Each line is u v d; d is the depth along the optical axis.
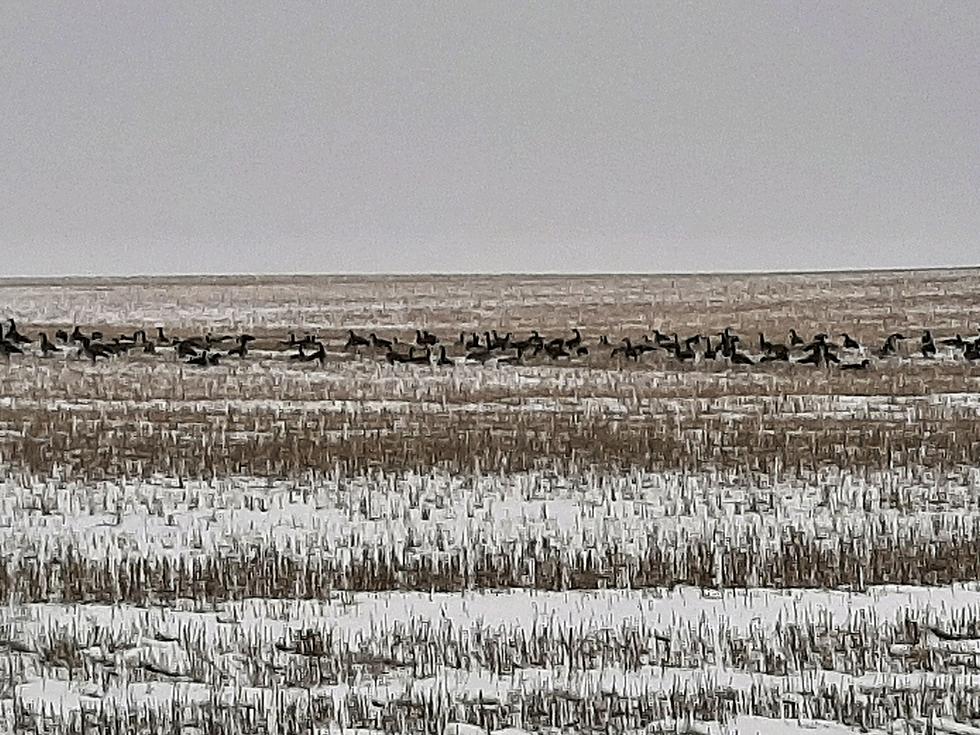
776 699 10.45
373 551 15.76
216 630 12.38
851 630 12.33
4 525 17.20
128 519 17.64
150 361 38.84
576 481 20.06
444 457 21.77
